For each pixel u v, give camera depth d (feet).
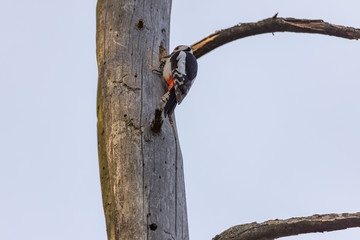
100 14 38.34
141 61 35.40
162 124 32.48
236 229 30.99
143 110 33.04
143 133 32.07
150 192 30.30
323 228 30.48
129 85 34.06
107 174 32.50
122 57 35.32
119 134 32.19
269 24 38.96
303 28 39.50
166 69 35.94
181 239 30.09
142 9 37.55
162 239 29.22
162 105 33.78
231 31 39.11
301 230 30.73
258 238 30.91
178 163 32.42
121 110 33.06
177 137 33.76
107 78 34.88
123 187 30.50
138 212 29.60
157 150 31.68
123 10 37.24
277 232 30.68
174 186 31.32
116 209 30.19
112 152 31.91
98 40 37.52
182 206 31.24
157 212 29.84
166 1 39.22
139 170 30.89
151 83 34.71
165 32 38.22
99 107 35.37
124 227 29.43
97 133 34.78
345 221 30.37
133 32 36.45
